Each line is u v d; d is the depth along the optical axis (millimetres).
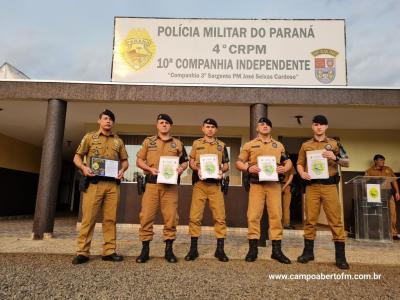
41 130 9297
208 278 3186
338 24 6113
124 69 6168
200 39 6211
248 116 7094
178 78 6137
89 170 3754
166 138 4023
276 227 4008
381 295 2809
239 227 7402
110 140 3961
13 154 10430
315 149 4000
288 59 6086
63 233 6262
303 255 3975
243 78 6090
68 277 3125
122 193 7629
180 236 6223
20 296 2605
